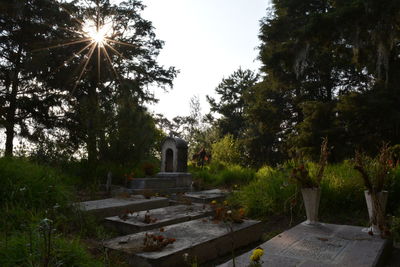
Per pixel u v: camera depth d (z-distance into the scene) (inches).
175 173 469.1
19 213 181.2
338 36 582.6
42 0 777.6
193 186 483.5
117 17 881.5
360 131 626.5
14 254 116.7
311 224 199.0
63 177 363.9
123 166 483.8
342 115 641.6
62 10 804.0
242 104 1865.2
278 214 273.0
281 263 129.8
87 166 451.2
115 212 261.1
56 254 118.0
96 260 133.6
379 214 180.1
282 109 1058.7
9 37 757.3
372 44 560.4
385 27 502.0
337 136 636.7
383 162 199.8
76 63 781.3
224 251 177.8
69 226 203.2
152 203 301.1
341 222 250.1
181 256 148.6
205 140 1294.3
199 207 283.0
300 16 962.7
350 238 169.9
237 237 190.9
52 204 211.5
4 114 720.3
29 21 769.6
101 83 834.8
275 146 1178.0
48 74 760.3
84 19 858.1
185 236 173.2
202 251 161.9
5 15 746.8
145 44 930.1
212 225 198.8
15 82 747.4
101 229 203.3
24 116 762.2
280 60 708.0
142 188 411.2
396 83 579.5
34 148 439.8
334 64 888.9
